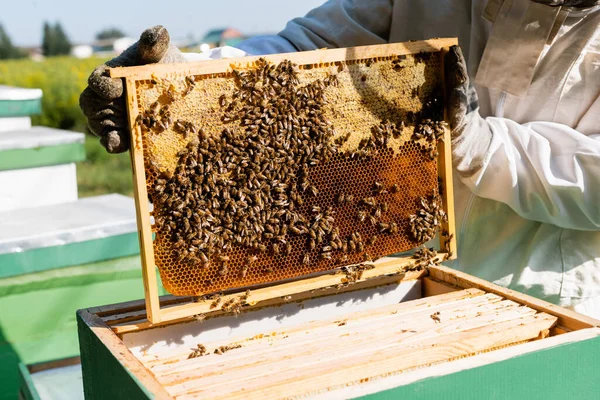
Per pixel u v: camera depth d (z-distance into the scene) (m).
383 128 1.72
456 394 1.25
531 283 2.14
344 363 1.35
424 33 2.31
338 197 1.70
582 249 2.14
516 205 2.02
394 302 1.93
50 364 3.03
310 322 1.61
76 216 3.42
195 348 1.48
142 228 1.49
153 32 1.44
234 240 1.58
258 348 1.46
